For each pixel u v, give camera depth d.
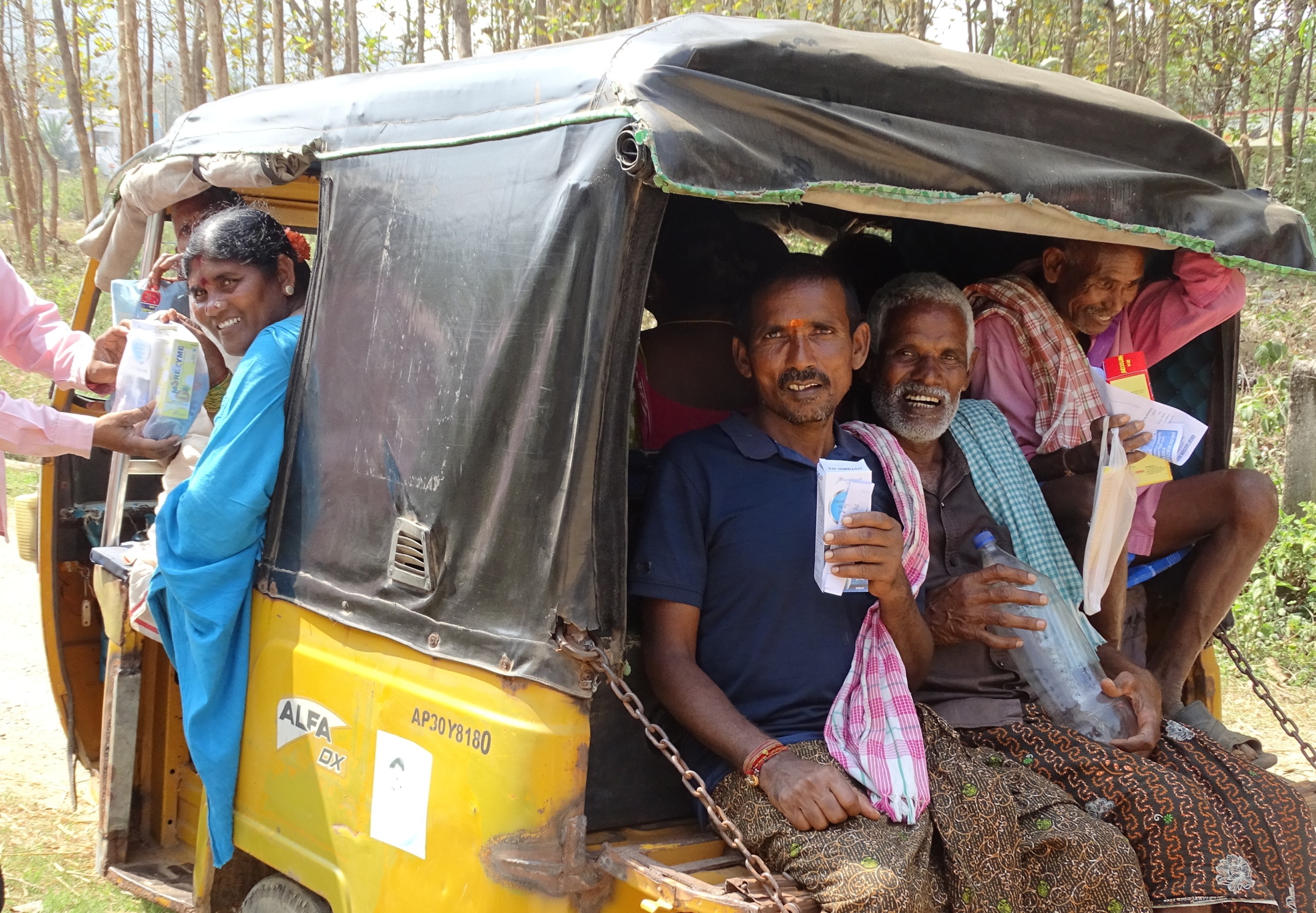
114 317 3.39
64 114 30.83
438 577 2.23
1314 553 6.38
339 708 2.42
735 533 2.44
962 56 2.47
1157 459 3.11
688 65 1.95
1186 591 3.26
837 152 2.07
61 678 3.98
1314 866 2.60
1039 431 3.13
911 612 2.43
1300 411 7.06
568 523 1.99
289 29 17.25
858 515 2.26
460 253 2.25
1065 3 11.07
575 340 2.00
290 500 2.65
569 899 2.04
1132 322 3.33
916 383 2.83
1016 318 3.14
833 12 8.27
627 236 1.94
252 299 2.91
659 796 2.45
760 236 3.15
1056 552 2.90
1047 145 2.46
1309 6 10.55
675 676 2.33
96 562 3.37
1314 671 5.83
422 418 2.29
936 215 2.23
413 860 2.21
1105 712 2.76
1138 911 2.21
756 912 1.88
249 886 2.93
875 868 2.02
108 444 2.76
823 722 2.40
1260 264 2.70
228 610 2.65
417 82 2.52
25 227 16.94
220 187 3.23
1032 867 2.26
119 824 3.31
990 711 2.69
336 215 2.62
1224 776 2.65
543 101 2.14
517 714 2.05
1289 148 10.42
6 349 3.24
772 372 2.51
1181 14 10.44
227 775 2.68
